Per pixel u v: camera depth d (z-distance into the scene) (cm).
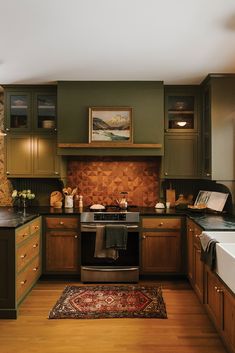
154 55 311
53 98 417
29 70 356
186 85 414
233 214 370
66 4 216
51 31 257
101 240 374
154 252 388
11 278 291
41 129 414
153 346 245
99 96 402
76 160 446
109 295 343
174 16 232
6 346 245
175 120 418
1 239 291
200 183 441
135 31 257
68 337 259
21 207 434
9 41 277
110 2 213
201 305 318
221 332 242
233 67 348
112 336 260
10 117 416
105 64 338
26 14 230
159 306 315
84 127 402
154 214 386
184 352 237
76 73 368
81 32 259
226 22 241
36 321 286
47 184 445
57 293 350
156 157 443
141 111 402
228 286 220
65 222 388
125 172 447
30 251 341
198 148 415
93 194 448
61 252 389
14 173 417
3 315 291
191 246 356
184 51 301
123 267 382
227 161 372
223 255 231
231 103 371
